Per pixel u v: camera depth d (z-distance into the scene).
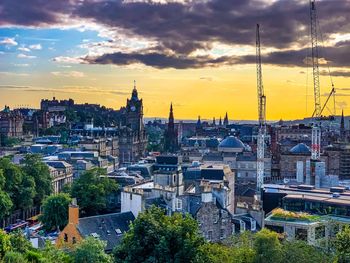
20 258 129.88
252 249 127.38
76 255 138.25
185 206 189.00
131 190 195.25
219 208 194.12
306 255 125.62
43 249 161.25
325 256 132.25
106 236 175.00
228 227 191.00
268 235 125.44
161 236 130.25
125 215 187.38
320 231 181.88
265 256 123.44
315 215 198.50
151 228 132.00
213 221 186.00
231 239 154.88
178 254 126.56
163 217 137.62
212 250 128.62
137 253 130.75
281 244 135.25
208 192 185.25
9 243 144.62
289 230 184.25
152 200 190.50
